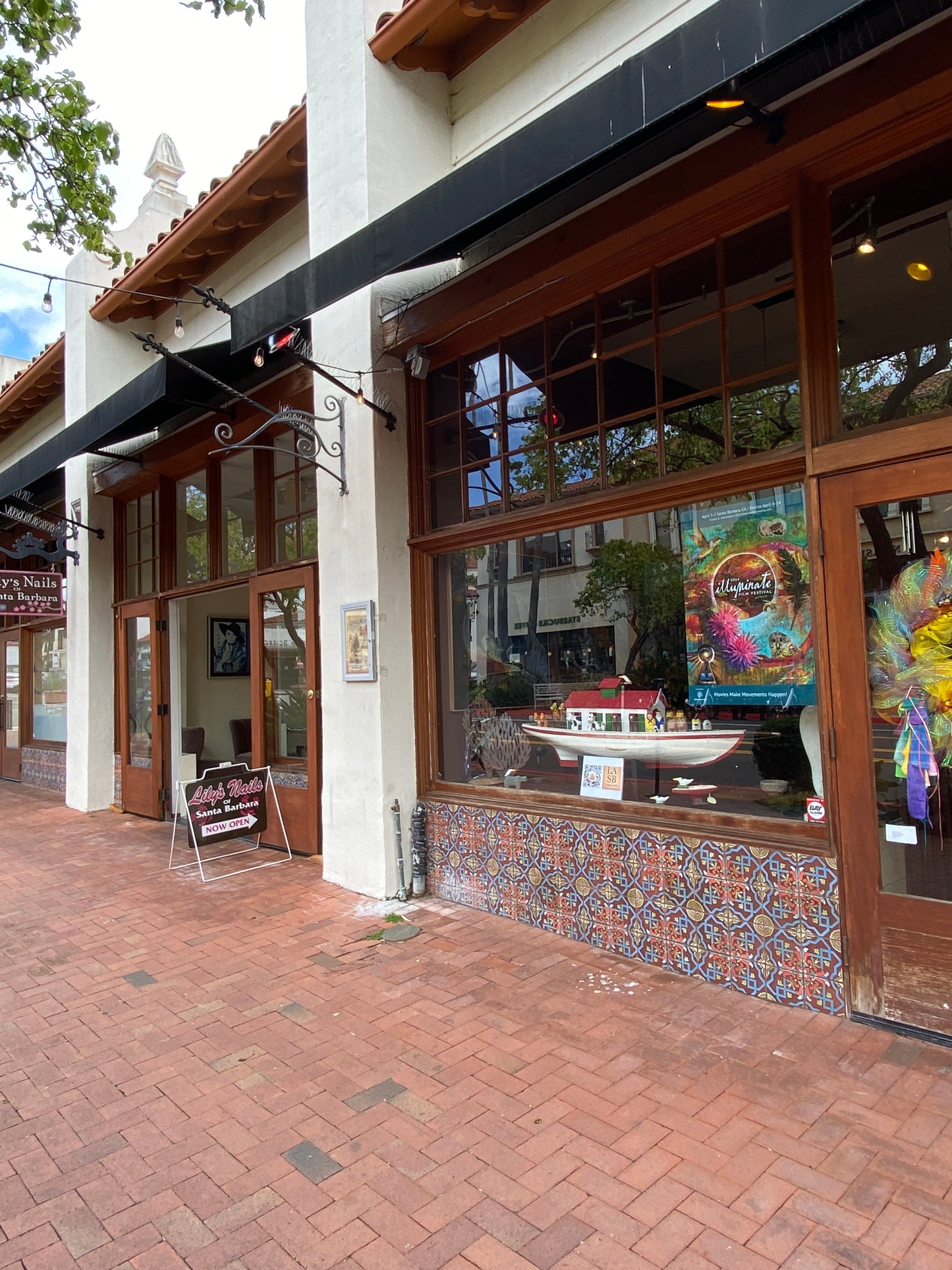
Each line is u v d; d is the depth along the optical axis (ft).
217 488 25.11
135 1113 9.50
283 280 14.11
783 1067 9.82
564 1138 8.61
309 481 21.13
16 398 34.24
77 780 30.94
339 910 16.60
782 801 12.13
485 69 17.33
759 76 9.71
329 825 18.60
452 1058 10.37
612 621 14.65
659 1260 6.84
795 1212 7.35
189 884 19.21
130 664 29.91
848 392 11.44
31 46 16.88
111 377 29.66
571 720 15.26
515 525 16.02
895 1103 9.00
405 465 17.99
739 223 12.51
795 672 12.07
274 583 21.97
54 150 18.15
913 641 10.53
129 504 30.42
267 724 22.76
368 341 17.53
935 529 10.37
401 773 17.46
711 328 13.01
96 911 17.52
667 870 12.92
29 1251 7.28
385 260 12.17
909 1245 6.89
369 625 17.25
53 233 19.35
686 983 12.39
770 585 12.39
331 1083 9.95
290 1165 8.37
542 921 14.96
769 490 12.39
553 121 9.89
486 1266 6.87
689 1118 8.86
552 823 14.73
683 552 13.58
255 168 19.90
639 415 13.99
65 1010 12.46
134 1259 7.14
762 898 11.77
